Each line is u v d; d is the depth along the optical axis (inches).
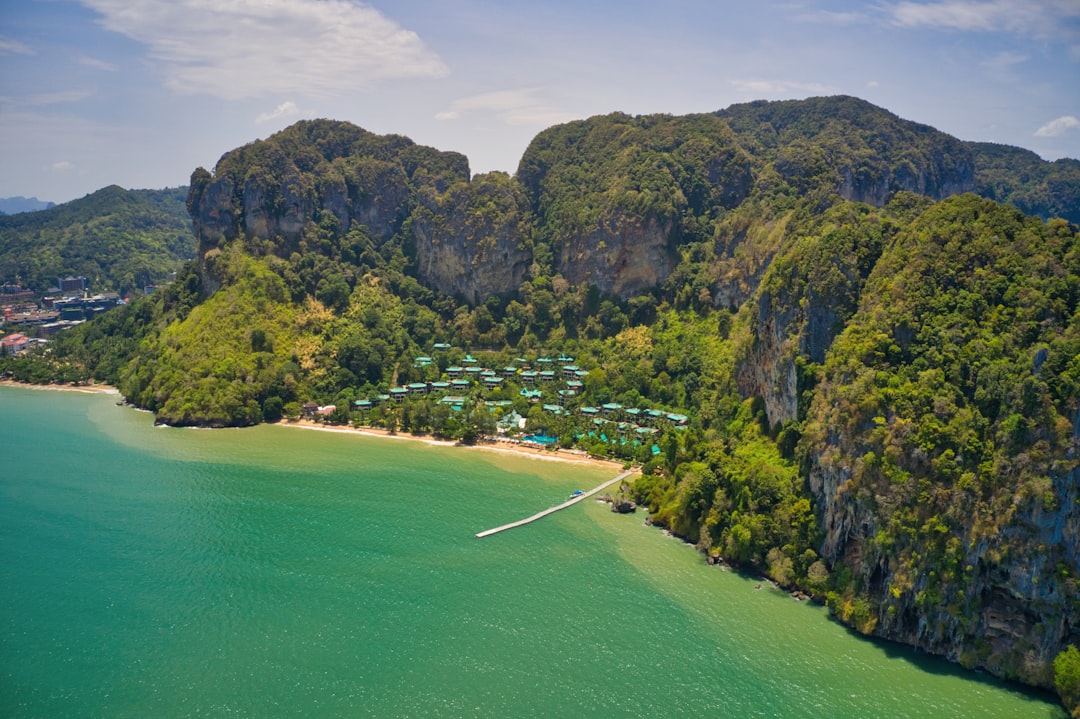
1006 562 5103.3
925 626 5324.8
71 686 4891.7
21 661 5128.0
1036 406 5275.6
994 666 5093.5
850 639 5502.0
